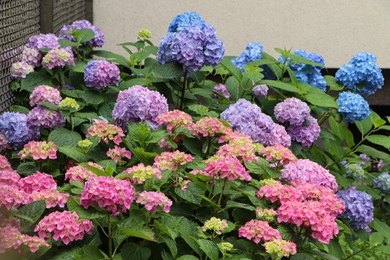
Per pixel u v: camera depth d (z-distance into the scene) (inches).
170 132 163.2
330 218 137.0
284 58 209.2
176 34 189.2
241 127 173.3
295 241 139.9
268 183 146.3
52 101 179.6
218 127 159.3
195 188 146.1
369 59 214.2
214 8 296.2
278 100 203.8
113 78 195.0
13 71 202.7
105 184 125.5
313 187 145.9
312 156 203.9
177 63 191.8
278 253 129.5
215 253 130.7
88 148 158.9
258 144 160.2
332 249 158.1
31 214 131.6
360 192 186.2
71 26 229.3
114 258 131.3
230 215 152.0
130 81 201.3
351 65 214.1
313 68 214.5
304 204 137.4
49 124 177.2
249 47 218.1
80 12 282.2
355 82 212.8
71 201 129.4
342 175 205.5
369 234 195.0
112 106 194.1
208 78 285.9
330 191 146.8
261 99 204.8
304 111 189.2
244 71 213.3
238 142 150.9
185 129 163.8
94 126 161.8
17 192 130.5
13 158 179.5
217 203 148.5
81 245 134.6
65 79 211.3
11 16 204.8
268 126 174.9
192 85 213.5
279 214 137.6
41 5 231.6
